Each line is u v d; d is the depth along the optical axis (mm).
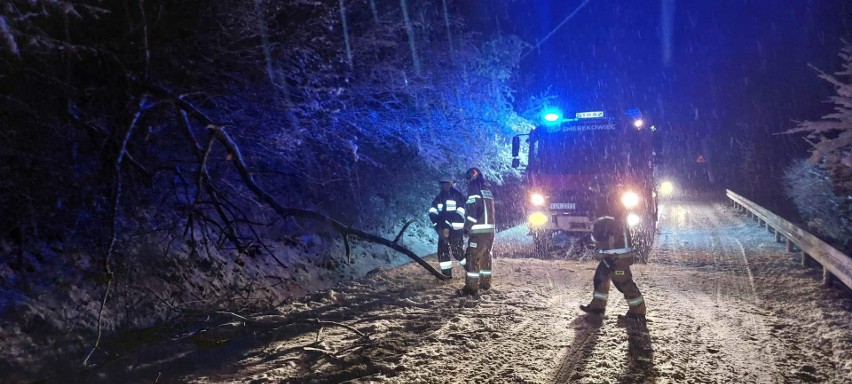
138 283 7109
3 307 5852
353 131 11500
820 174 17422
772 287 9398
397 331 6762
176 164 8578
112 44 6652
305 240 11039
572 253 13484
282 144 8891
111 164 6223
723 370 5434
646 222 12711
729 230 19000
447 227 9492
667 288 9281
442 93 13211
